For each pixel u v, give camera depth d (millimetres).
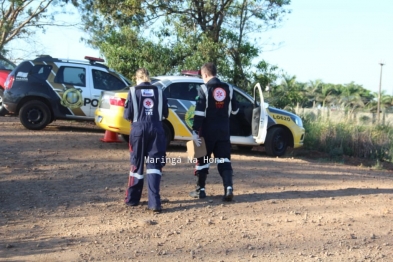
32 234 5867
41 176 8133
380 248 5859
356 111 18016
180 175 8617
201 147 7109
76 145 10797
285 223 6480
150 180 6676
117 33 17734
